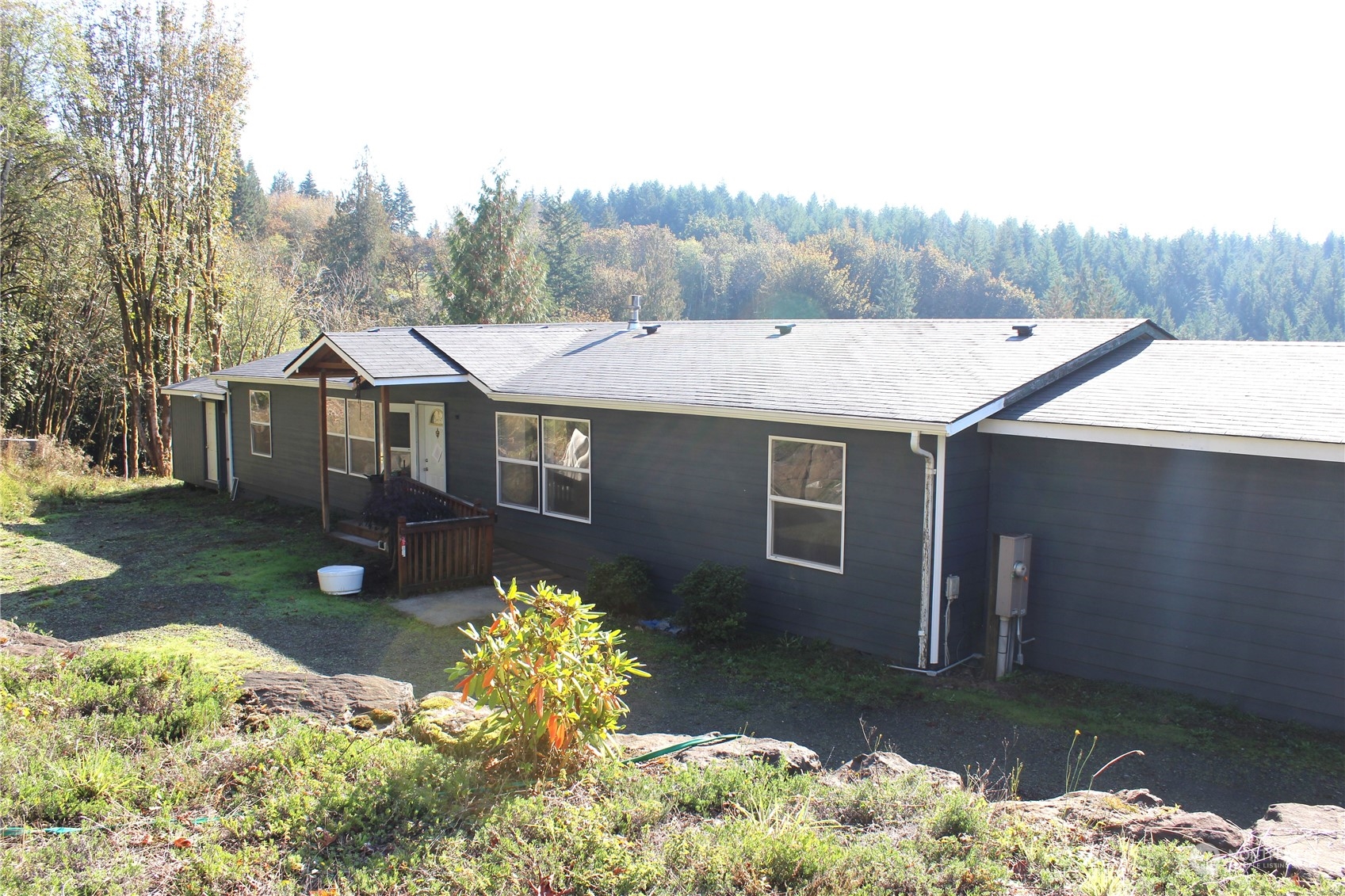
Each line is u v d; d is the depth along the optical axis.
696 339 15.12
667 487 12.14
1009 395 9.66
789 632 10.84
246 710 5.96
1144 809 4.85
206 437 21.81
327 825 4.31
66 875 3.71
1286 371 9.42
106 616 11.14
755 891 3.88
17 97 21.12
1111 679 9.20
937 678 9.43
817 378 11.27
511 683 5.13
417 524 12.54
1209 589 8.52
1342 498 7.75
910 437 9.54
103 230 24.61
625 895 3.86
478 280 44.84
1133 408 9.06
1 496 18.45
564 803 4.61
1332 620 7.86
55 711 5.59
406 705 6.28
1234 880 3.85
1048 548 9.58
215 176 26.55
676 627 11.37
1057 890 3.88
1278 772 7.16
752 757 5.46
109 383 27.45
